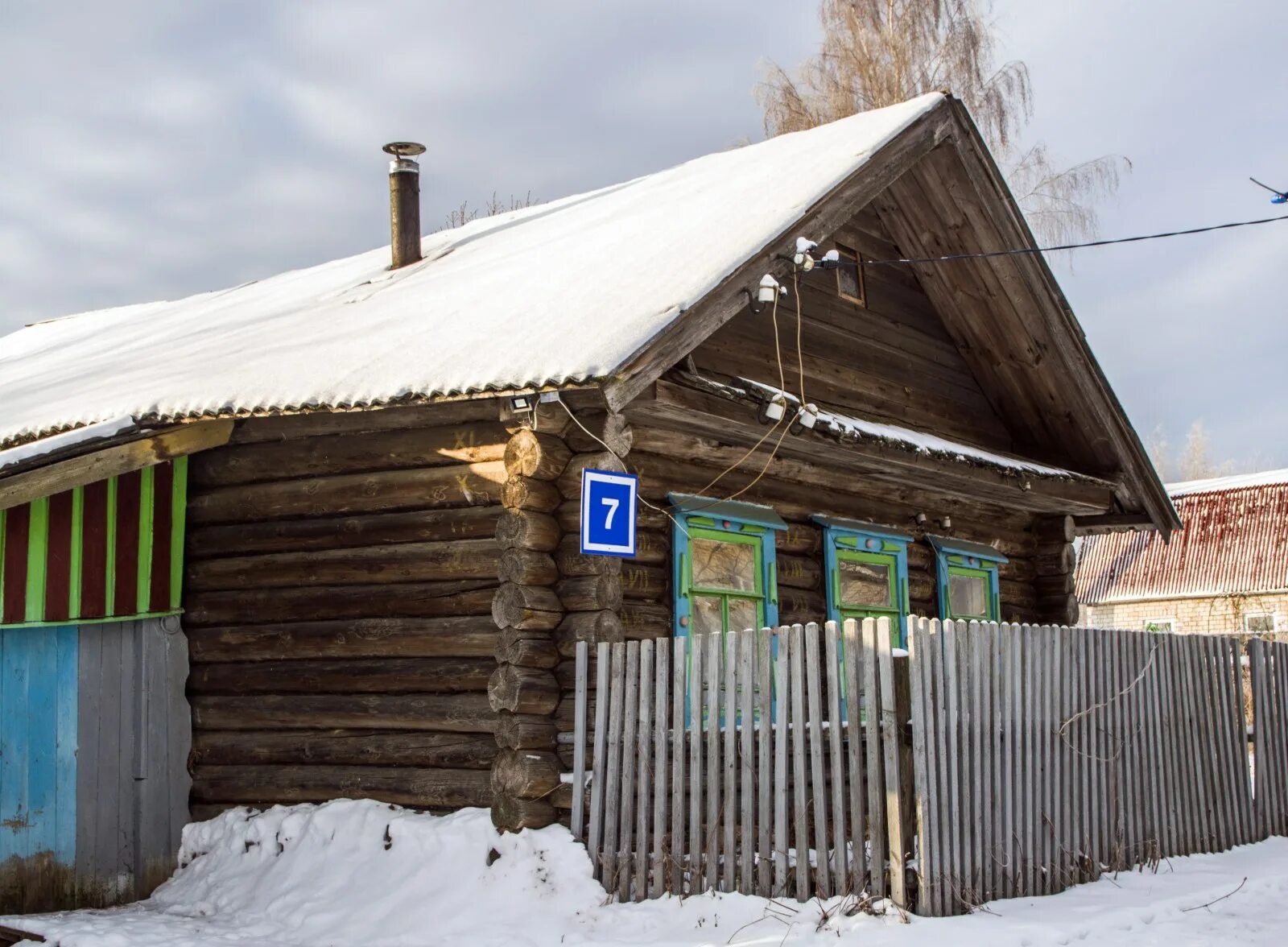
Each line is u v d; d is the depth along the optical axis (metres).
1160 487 11.96
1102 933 6.09
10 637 7.89
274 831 7.93
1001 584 11.87
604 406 7.32
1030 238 10.42
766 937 6.04
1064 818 7.14
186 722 8.69
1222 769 8.73
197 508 8.78
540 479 7.38
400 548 7.92
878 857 6.23
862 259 10.66
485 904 6.75
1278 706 9.47
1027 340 11.14
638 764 6.93
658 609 8.12
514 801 7.05
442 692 7.68
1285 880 7.47
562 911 6.61
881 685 6.29
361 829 7.57
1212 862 8.03
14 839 7.76
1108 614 30.31
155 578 8.55
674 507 8.26
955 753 6.40
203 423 8.38
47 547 7.92
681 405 7.49
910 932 5.85
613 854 6.85
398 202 12.21
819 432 8.59
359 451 8.14
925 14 21.12
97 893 8.11
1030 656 7.05
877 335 10.69
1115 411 11.44
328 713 8.08
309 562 8.28
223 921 7.30
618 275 8.24
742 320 9.38
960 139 9.95
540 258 9.63
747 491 9.09
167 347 10.78
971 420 11.66
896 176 9.38
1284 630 27.73
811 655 6.48
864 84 21.19
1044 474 10.90
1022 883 6.73
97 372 10.27
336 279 12.63
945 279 11.05
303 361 8.35
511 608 7.21
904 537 10.40
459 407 7.78
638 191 11.72
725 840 6.60
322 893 7.28
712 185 10.19
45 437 8.36
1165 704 8.20
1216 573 29.06
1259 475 30.75
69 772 8.07
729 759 6.64
